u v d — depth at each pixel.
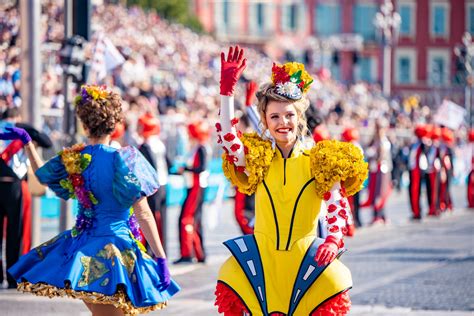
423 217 31.28
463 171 51.31
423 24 106.81
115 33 48.81
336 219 9.16
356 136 25.11
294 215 9.28
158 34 57.03
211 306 14.71
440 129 31.94
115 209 9.65
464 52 62.75
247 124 17.39
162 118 32.88
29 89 18.06
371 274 18.19
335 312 9.06
